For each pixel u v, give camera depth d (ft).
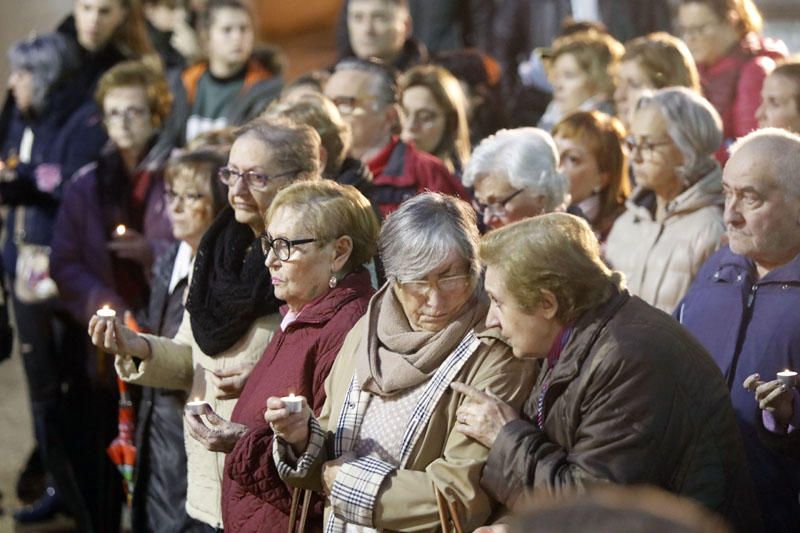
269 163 29.27
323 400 26.30
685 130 32.94
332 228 26.91
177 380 31.27
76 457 42.50
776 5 78.02
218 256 30.07
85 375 42.73
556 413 22.48
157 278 34.83
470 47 61.77
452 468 23.32
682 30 44.32
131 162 44.80
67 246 43.91
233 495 26.73
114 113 44.65
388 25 49.90
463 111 41.63
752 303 27.17
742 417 26.53
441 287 24.12
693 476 21.86
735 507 22.21
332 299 26.89
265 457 25.21
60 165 48.75
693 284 28.94
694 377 22.07
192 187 33.65
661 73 39.81
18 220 48.26
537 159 31.17
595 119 36.68
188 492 30.99
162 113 45.44
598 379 21.90
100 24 51.03
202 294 29.91
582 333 22.33
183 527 33.37
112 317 30.30
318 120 32.24
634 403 21.67
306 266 26.84
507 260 22.50
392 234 24.49
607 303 22.50
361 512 23.76
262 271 29.14
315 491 25.44
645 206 34.55
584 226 22.82
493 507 23.63
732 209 26.91
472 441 23.47
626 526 11.00
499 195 31.14
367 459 24.18
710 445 22.02
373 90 37.27
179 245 34.76
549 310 22.47
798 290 26.61
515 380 23.89
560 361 22.44
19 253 47.50
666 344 22.02
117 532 42.29
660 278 33.19
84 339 43.21
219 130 38.93
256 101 50.49
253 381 27.45
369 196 32.60
